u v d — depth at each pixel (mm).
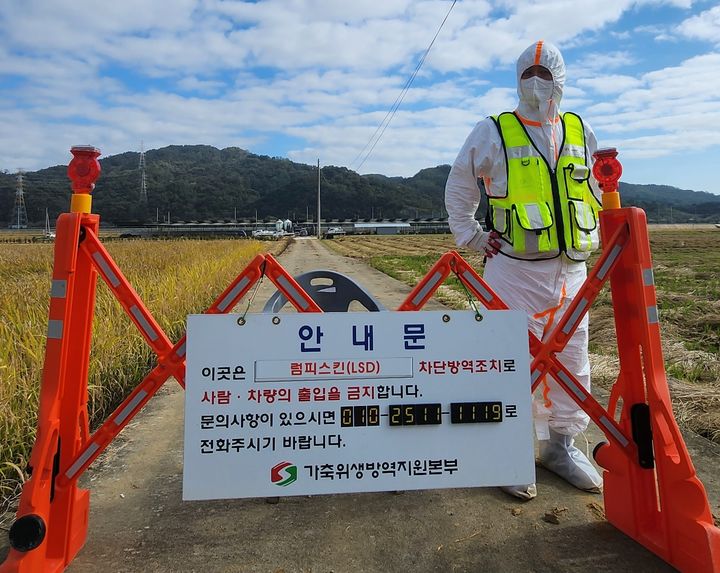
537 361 2566
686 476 2250
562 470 3123
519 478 2408
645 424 2494
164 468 3348
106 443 2320
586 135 3127
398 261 24406
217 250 23422
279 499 2943
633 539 2514
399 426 2352
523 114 2941
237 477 2283
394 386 2359
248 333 2301
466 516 2754
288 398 2311
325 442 2322
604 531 2602
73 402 2297
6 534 2629
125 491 3039
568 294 2988
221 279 12438
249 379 2299
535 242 2830
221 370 2289
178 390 5055
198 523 2695
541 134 2928
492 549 2461
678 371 5348
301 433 2312
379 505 2877
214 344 2289
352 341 2344
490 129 2969
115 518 2736
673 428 2314
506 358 2426
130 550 2453
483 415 2393
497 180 2953
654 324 2402
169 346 2377
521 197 2871
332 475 2320
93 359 4641
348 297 3021
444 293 11812
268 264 2395
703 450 3500
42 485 2131
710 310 8516
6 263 17516
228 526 2670
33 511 2102
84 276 2328
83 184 2301
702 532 2158
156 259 15547
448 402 2385
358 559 2395
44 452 2139
